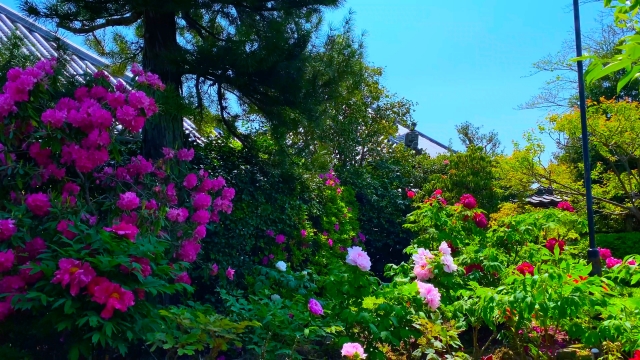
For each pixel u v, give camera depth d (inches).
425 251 155.3
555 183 382.3
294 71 213.5
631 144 357.4
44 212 146.2
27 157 169.6
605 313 133.4
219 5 217.8
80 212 152.2
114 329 112.1
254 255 260.7
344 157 462.3
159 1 194.7
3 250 132.3
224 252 233.0
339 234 327.0
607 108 356.8
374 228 414.0
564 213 229.9
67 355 126.5
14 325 131.7
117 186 175.0
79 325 108.0
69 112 159.3
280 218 264.7
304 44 219.9
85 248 124.1
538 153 376.5
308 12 233.8
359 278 137.3
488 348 177.8
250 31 204.7
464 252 208.2
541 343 163.3
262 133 260.5
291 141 263.1
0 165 154.3
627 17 85.2
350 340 139.3
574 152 403.9
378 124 502.0
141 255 123.3
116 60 260.5
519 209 390.9
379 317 137.3
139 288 122.6
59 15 207.8
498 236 217.3
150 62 218.8
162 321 128.6
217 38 222.7
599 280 141.1
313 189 306.8
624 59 72.0
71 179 165.5
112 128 163.6
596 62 75.1
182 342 117.7
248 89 224.5
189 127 314.2
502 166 393.4
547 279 130.3
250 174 255.3
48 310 124.1
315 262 284.7
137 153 226.8
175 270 143.2
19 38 200.1
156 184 185.9
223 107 253.0
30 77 150.6
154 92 184.4
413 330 139.3
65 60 190.9
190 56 207.5
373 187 426.0
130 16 224.4
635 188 385.7
